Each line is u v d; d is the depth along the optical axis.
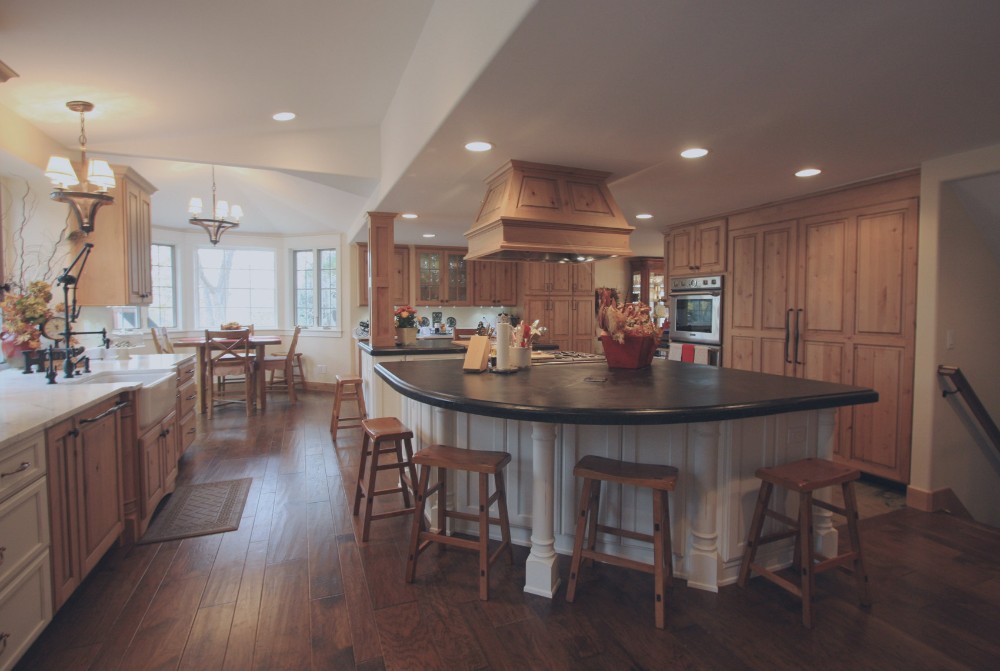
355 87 3.17
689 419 1.90
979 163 2.84
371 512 2.84
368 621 1.99
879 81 2.00
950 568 2.41
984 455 3.38
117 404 2.59
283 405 6.26
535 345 5.56
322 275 7.34
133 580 2.29
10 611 1.60
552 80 1.97
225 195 6.32
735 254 4.58
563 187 3.12
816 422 2.40
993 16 1.55
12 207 3.39
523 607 2.08
